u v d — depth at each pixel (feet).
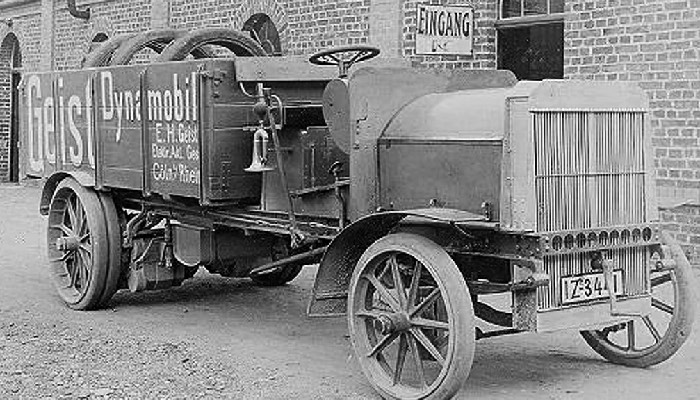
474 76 22.21
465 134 19.40
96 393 19.70
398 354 19.40
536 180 18.52
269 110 22.07
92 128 27.84
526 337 24.66
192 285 32.01
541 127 18.60
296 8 48.32
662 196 33.42
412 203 20.30
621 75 34.53
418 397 18.70
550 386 20.33
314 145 22.13
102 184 27.48
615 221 19.66
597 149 19.39
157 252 27.73
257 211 23.71
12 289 31.35
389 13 42.42
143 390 19.98
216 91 23.48
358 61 23.50
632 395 19.69
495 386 20.34
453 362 18.06
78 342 24.14
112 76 26.81
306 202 22.25
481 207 18.99
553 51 38.06
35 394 19.63
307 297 30.07
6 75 77.97
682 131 32.89
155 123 25.26
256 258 26.73
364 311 19.93
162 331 25.54
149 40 29.12
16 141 77.71
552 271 18.81
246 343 24.21
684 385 20.38
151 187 25.62
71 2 66.64
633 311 19.90
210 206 24.47
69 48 69.87
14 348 23.45
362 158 20.72
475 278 20.63
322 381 20.75
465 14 34.99
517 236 18.66
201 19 55.93
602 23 35.01
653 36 33.53
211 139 23.48
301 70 24.23
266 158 22.80
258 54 28.94
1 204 58.34
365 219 19.52
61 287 29.14
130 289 27.94
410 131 20.43
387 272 19.67
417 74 21.39
